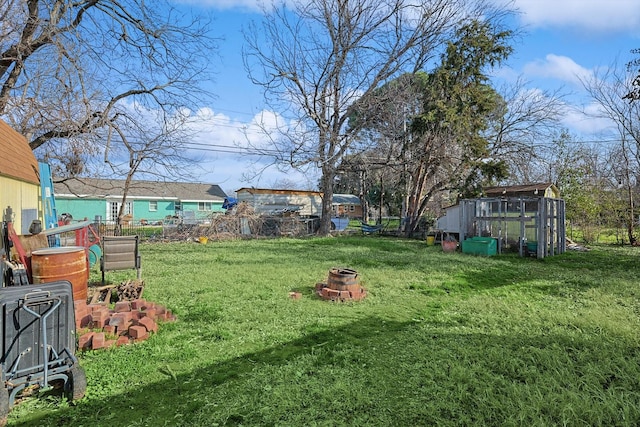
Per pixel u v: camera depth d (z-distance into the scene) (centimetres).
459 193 1816
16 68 966
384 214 3512
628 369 320
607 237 1833
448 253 1275
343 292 588
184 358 352
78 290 435
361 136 1944
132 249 624
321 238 1848
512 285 741
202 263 966
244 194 2902
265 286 679
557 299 619
